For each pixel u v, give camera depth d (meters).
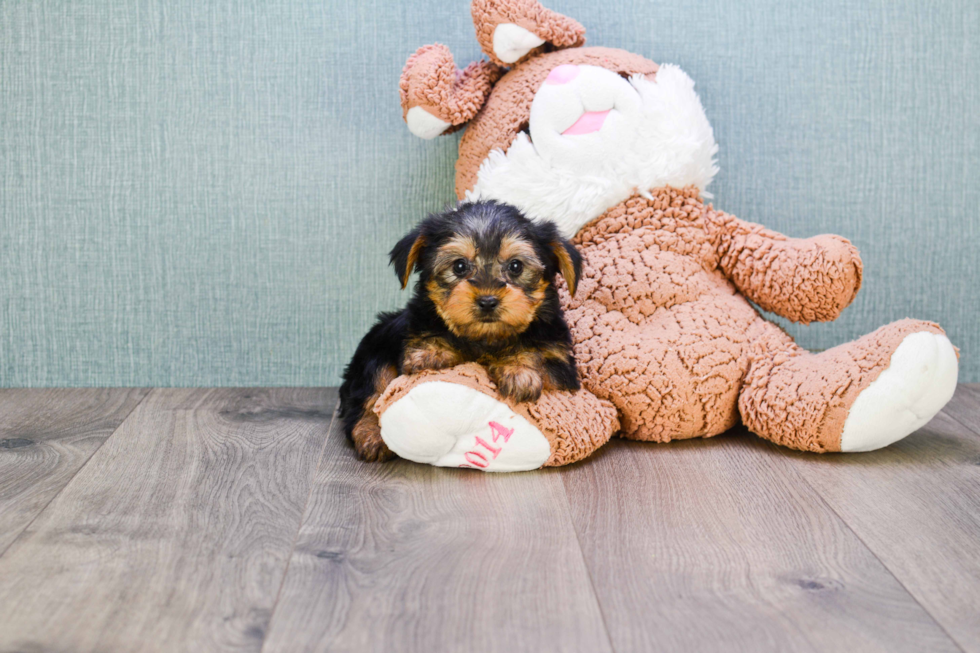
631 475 1.88
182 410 2.43
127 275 2.65
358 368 2.16
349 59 2.57
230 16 2.54
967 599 1.31
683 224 2.23
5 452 2.03
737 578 1.38
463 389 1.79
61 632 1.20
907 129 2.64
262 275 2.66
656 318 2.15
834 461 1.97
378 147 2.61
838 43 2.60
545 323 1.93
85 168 2.59
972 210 2.68
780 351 2.15
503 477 1.86
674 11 2.56
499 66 2.38
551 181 2.15
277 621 1.23
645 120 2.18
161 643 1.17
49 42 2.53
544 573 1.39
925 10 2.59
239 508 1.67
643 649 1.17
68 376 2.70
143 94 2.56
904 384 1.89
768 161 2.64
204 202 2.62
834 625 1.23
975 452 2.04
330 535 1.54
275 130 2.59
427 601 1.29
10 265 2.63
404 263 1.90
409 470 1.91
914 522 1.61
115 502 1.70
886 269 2.70
